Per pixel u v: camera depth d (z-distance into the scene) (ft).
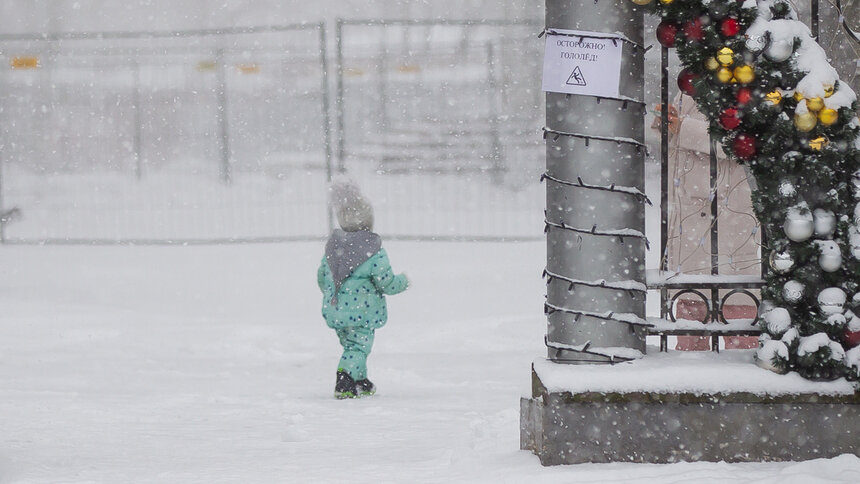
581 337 51.62
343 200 88.48
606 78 51.19
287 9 350.64
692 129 73.77
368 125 248.73
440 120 241.55
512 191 231.30
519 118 237.04
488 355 110.01
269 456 58.70
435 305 137.80
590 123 51.49
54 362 109.81
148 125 286.66
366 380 86.53
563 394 48.29
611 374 48.55
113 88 289.33
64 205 245.45
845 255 49.78
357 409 78.54
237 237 204.74
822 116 48.98
